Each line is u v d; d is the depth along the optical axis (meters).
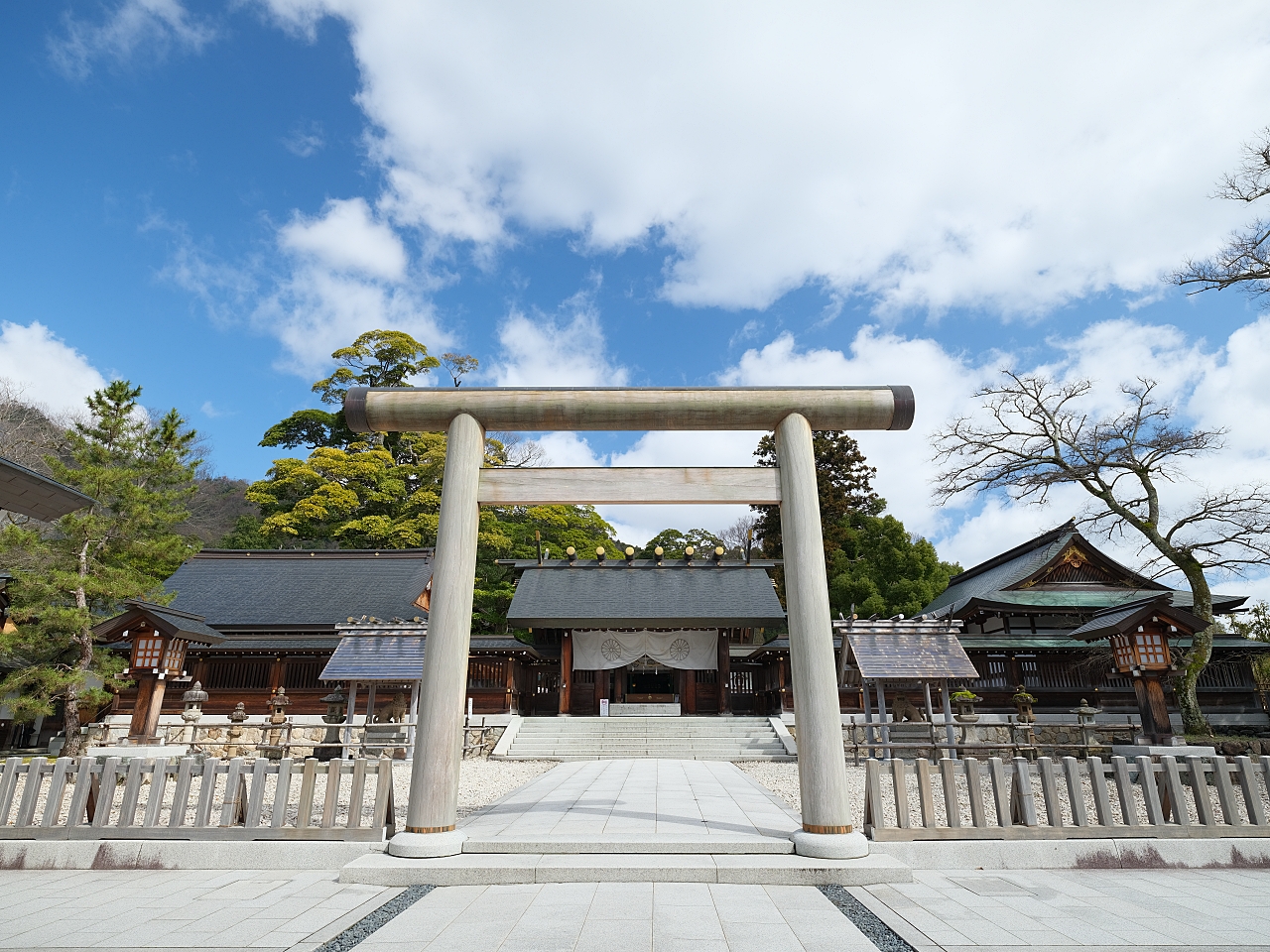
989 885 5.53
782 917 4.73
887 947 4.16
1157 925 4.54
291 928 4.55
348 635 17.84
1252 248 18.08
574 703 25.58
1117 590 25.19
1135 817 6.21
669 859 5.90
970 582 32.03
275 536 35.44
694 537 47.12
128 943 4.30
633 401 7.34
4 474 6.51
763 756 17.77
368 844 6.23
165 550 20.38
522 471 7.34
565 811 8.34
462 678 6.59
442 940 4.30
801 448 7.20
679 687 26.30
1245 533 17.41
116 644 21.59
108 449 20.69
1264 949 4.11
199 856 6.23
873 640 16.38
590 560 30.50
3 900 5.21
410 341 43.00
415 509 35.50
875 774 6.35
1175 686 18.52
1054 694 22.61
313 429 42.38
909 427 7.51
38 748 22.19
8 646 16.84
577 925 4.58
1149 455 19.16
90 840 6.33
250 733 16.64
